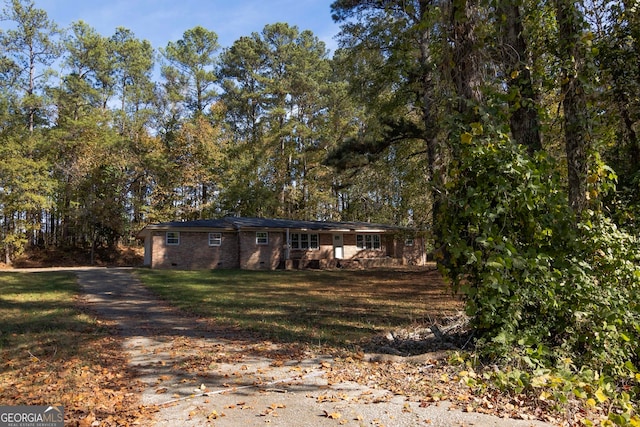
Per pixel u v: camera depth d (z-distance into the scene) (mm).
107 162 32188
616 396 4266
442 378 4715
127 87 38594
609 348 5012
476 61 5605
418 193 19906
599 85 6570
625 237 5281
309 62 41031
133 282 17219
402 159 20469
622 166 8062
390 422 3730
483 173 5066
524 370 4781
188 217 35125
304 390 4688
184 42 41031
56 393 4688
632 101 7816
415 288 16281
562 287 5043
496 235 4867
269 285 17125
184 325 8961
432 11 6070
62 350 6645
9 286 15562
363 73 18484
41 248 32750
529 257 4965
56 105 32656
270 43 42281
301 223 28297
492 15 5941
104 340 7402
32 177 28094
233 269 24547
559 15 5883
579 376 4375
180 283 17000
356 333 7891
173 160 34000
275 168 39094
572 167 5719
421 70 15008
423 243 31328
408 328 7707
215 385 4922
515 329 5148
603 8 7848
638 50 7672
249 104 41844
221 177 36719
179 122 36688
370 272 23828
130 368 5703
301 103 40031
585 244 5184
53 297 13188
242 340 7422
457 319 7625
